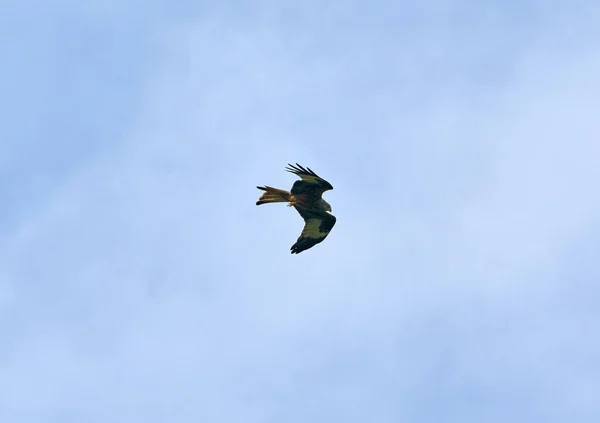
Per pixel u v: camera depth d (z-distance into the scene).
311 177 61.84
